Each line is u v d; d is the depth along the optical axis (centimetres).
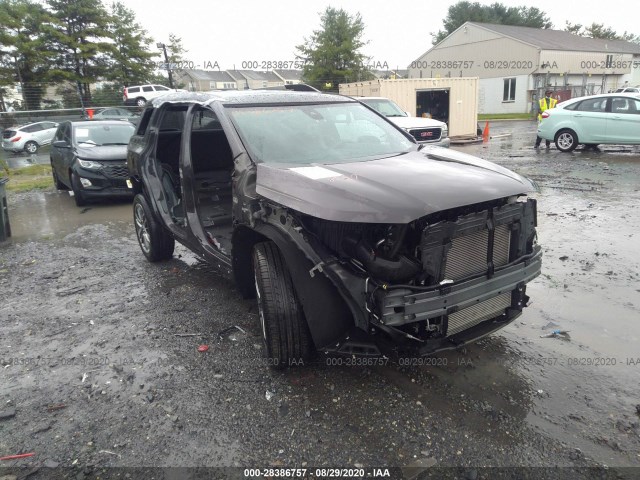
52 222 871
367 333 289
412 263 272
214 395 318
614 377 320
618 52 4294
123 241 720
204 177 543
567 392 306
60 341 404
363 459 258
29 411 310
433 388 315
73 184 968
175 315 443
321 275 295
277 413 297
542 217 713
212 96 444
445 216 285
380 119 466
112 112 2633
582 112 1369
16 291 527
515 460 253
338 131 421
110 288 522
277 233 311
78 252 671
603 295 443
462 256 288
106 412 306
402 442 269
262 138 389
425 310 270
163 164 552
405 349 286
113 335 410
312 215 279
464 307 283
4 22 3306
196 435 282
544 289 462
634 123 1280
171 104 526
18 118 2597
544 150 1520
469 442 267
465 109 2020
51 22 3575
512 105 3962
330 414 294
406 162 355
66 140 1068
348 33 3609
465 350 359
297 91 487
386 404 301
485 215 288
